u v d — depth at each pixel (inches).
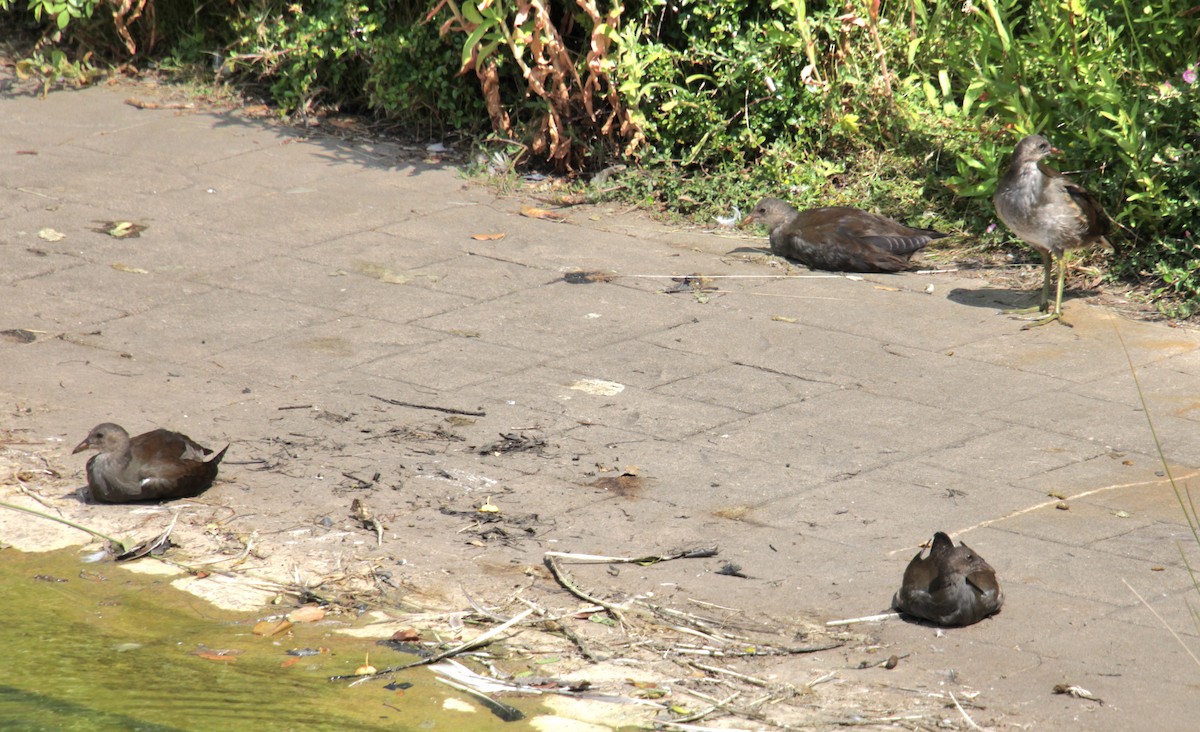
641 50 1177.4
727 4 1186.0
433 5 1253.7
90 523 668.1
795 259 1046.4
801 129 1192.2
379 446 743.1
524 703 519.2
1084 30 1047.0
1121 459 727.7
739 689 528.4
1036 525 657.0
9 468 715.4
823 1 1209.4
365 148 1268.5
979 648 554.3
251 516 672.4
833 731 496.4
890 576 613.0
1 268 979.9
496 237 1072.8
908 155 1176.8
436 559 633.0
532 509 678.5
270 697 520.4
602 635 570.3
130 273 982.4
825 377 837.8
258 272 992.2
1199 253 971.9
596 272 1010.7
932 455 734.5
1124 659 542.3
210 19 1457.9
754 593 602.2
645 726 501.4
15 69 1440.7
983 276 1016.9
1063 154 959.6
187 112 1339.8
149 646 561.6
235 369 838.5
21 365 835.4
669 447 745.6
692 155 1174.3
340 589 609.9
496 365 850.1
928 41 1226.6
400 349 871.7
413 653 557.9
